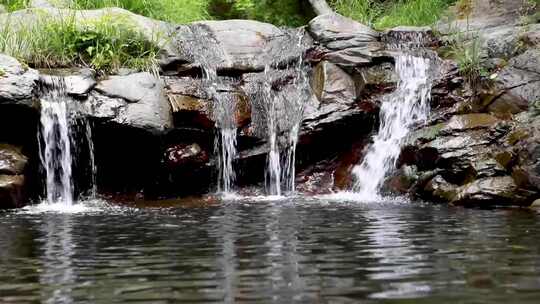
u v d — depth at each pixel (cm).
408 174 835
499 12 1090
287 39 1051
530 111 836
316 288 335
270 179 938
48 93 834
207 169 912
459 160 785
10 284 356
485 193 724
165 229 562
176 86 932
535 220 596
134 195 894
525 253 425
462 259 407
